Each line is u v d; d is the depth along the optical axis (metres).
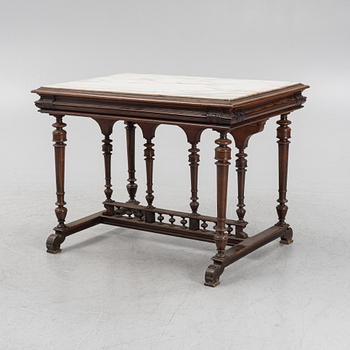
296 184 5.52
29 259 4.42
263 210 5.09
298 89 4.37
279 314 3.84
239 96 4.01
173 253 4.50
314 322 3.77
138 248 4.57
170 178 5.72
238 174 4.45
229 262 4.16
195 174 4.55
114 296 4.00
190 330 3.71
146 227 4.68
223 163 4.05
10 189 5.50
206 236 4.51
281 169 4.54
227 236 4.29
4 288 4.09
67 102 4.34
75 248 4.57
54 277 4.21
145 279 4.18
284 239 4.60
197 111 4.01
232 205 5.18
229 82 4.45
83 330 3.71
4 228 4.83
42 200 5.30
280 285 4.11
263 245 4.42
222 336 3.66
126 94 4.18
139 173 5.84
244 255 4.26
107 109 4.24
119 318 3.80
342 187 5.46
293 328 3.72
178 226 4.62
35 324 3.76
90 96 4.25
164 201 5.26
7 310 3.88
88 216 4.77
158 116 4.11
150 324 3.76
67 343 3.61
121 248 4.57
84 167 5.98
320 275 4.21
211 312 3.86
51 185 5.59
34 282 4.15
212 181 5.65
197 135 4.48
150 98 4.11
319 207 5.11
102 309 3.88
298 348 3.57
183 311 3.87
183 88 4.26
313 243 4.61
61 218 4.54
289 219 4.93
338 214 5.00
